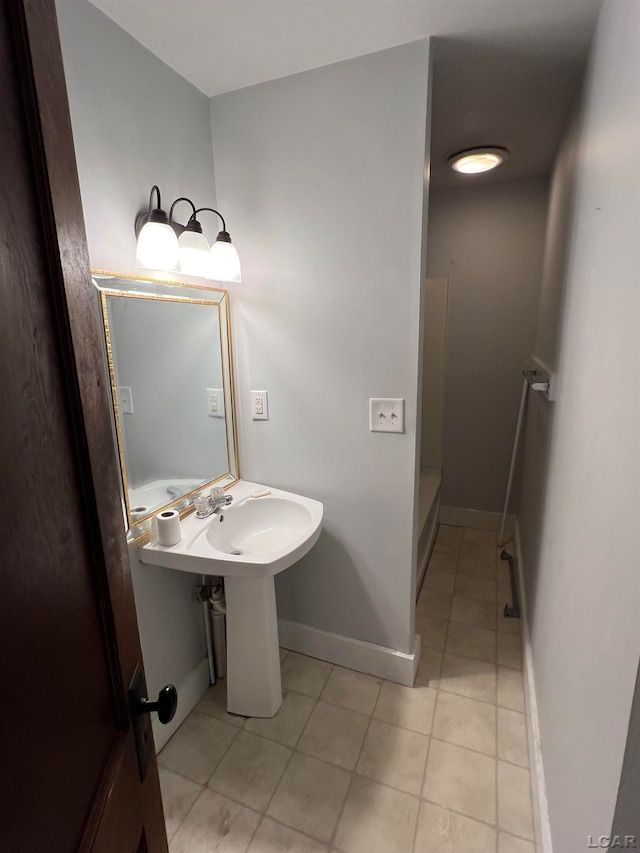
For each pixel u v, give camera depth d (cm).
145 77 131
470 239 273
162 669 155
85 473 52
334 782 140
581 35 127
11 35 41
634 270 74
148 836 66
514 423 287
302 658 193
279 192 156
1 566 36
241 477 188
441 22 121
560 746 110
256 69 142
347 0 112
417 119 134
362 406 161
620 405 78
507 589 241
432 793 135
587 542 97
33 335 43
